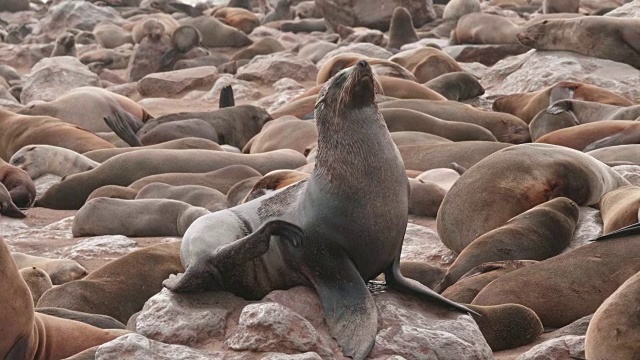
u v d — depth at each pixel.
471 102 83.38
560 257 32.44
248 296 26.77
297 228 25.16
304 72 102.25
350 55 89.25
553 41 82.88
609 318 23.84
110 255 45.19
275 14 170.62
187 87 104.88
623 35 79.81
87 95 82.19
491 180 41.81
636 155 52.34
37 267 40.81
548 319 31.45
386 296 26.36
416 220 47.44
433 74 91.94
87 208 49.78
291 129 68.44
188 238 27.00
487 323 29.17
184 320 25.70
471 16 112.88
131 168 59.59
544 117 66.56
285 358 23.83
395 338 24.94
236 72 110.69
